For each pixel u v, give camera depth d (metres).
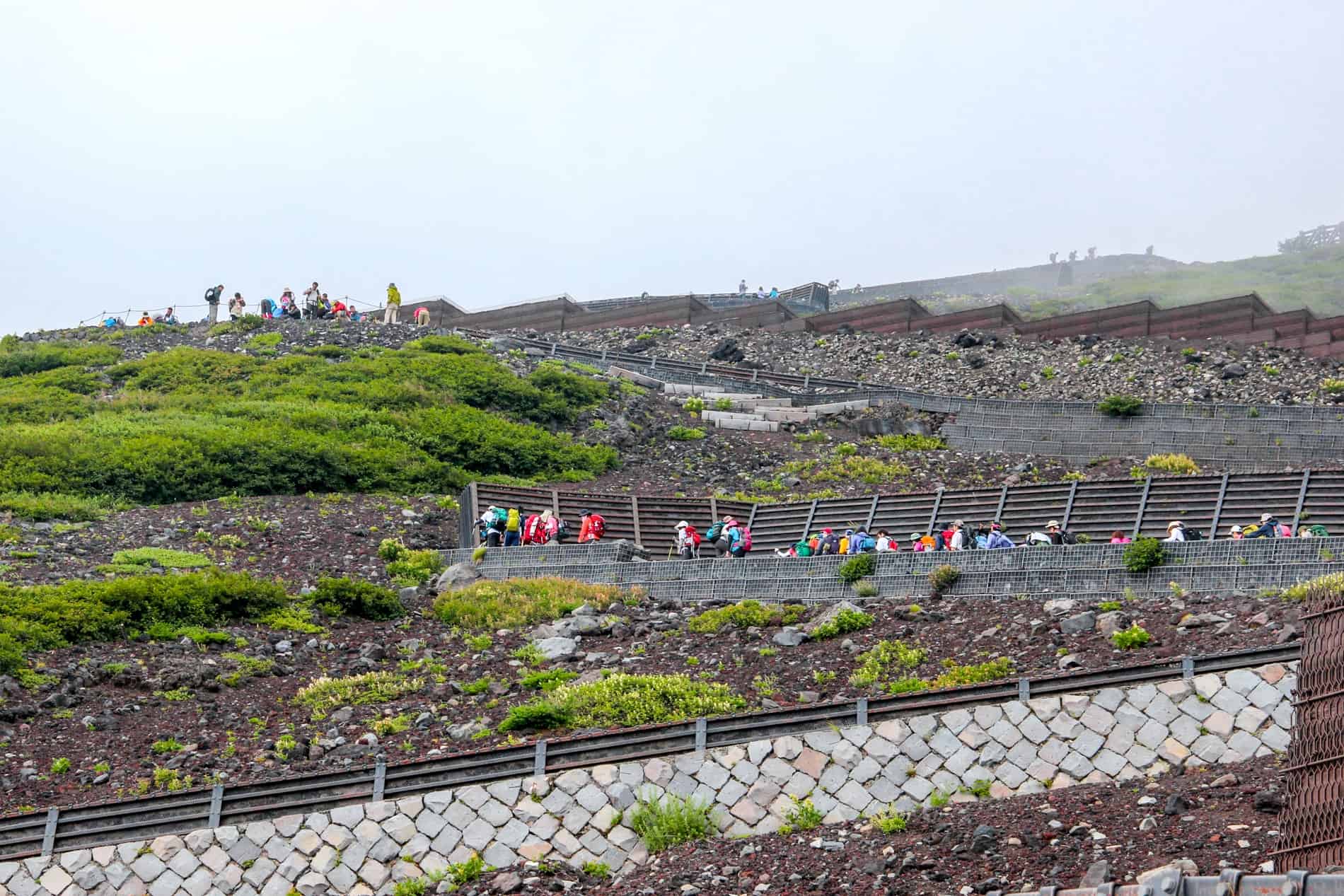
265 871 18.77
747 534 35.66
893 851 17.14
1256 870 14.59
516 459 46.81
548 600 29.94
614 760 19.23
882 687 22.33
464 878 18.41
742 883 17.11
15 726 23.42
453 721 23.47
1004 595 25.89
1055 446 46.41
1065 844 16.25
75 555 34.69
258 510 40.38
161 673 25.62
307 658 27.61
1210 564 24.16
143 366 59.81
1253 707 18.19
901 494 35.81
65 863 18.97
